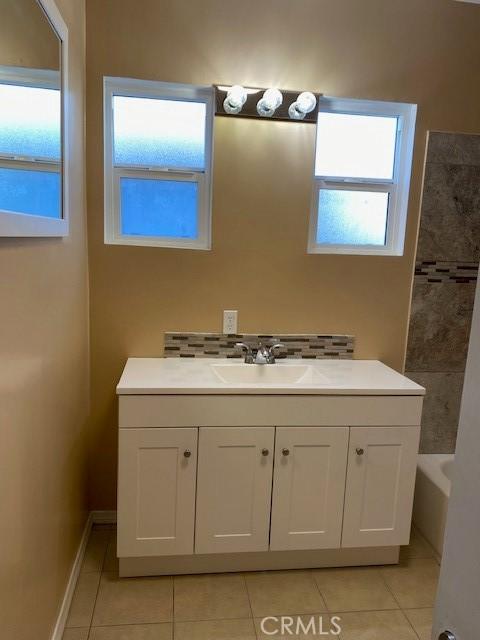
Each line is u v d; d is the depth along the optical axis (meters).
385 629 1.81
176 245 2.35
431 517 2.34
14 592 1.20
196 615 1.84
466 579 0.70
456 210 2.42
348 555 2.15
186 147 2.32
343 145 2.42
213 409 1.90
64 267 1.73
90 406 2.35
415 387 2.03
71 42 1.77
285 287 2.38
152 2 2.10
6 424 1.12
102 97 2.13
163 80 2.16
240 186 2.27
